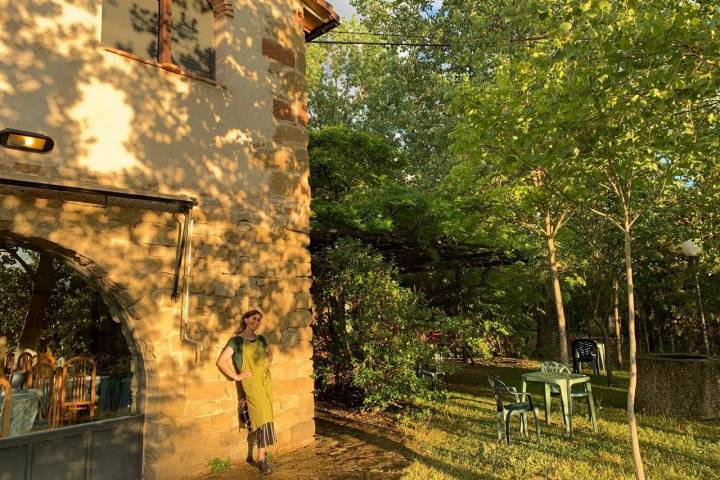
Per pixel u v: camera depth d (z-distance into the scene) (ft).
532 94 21.49
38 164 14.52
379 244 31.78
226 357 17.70
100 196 15.66
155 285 16.84
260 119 20.98
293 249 21.61
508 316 50.62
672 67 12.55
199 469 17.42
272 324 20.42
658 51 12.59
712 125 16.20
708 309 45.06
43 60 14.90
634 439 14.23
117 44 17.24
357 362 26.71
